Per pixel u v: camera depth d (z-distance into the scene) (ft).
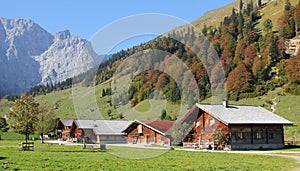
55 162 76.48
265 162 81.66
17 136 295.89
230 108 162.91
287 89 314.76
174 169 64.54
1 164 70.54
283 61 353.10
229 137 149.48
